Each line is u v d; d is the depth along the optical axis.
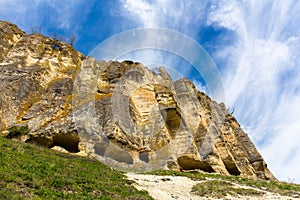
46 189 12.67
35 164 15.88
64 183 14.12
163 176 22.08
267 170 43.06
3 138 20.64
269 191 20.89
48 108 27.23
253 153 43.81
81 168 18.36
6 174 12.81
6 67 30.05
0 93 25.66
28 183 12.74
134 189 16.58
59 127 24.12
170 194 17.20
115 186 16.30
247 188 20.61
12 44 35.44
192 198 17.00
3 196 10.59
